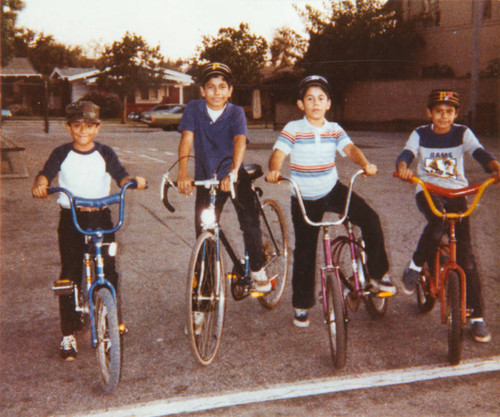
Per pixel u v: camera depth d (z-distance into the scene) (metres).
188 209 8.32
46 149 16.38
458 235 4.07
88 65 61.84
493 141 20.14
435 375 3.59
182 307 4.75
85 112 3.62
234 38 40.91
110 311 3.24
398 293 5.06
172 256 6.09
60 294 3.52
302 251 4.21
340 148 4.02
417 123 28.45
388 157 15.23
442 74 30.11
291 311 4.71
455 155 4.07
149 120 30.17
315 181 4.02
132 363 3.77
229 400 3.31
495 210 8.12
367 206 4.01
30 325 4.38
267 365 3.75
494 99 26.11
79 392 3.42
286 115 32.94
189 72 44.41
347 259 4.69
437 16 30.78
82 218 3.70
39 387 3.47
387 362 3.77
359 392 3.41
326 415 3.17
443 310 3.84
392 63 30.25
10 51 22.66
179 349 3.99
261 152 16.98
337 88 30.80
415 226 7.25
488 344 4.02
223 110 4.15
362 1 30.27
